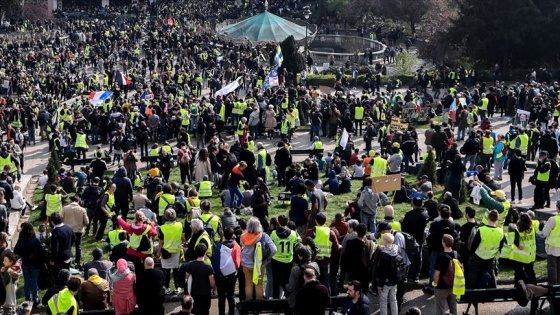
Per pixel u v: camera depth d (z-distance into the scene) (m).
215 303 24.05
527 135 41.62
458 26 72.19
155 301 20.56
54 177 40.12
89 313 20.73
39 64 83.31
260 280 22.31
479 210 33.22
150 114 51.47
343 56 82.56
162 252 23.80
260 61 80.56
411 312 17.56
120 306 20.69
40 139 54.66
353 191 37.28
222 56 80.31
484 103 53.03
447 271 20.73
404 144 41.53
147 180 36.50
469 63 74.25
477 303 21.80
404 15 95.75
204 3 122.62
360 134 51.91
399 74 72.56
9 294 22.66
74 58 84.88
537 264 26.39
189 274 20.80
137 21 108.75
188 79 70.31
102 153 46.78
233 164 36.03
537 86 56.56
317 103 53.41
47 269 25.75
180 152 40.28
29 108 53.31
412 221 24.17
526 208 33.72
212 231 23.83
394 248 20.94
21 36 103.50
